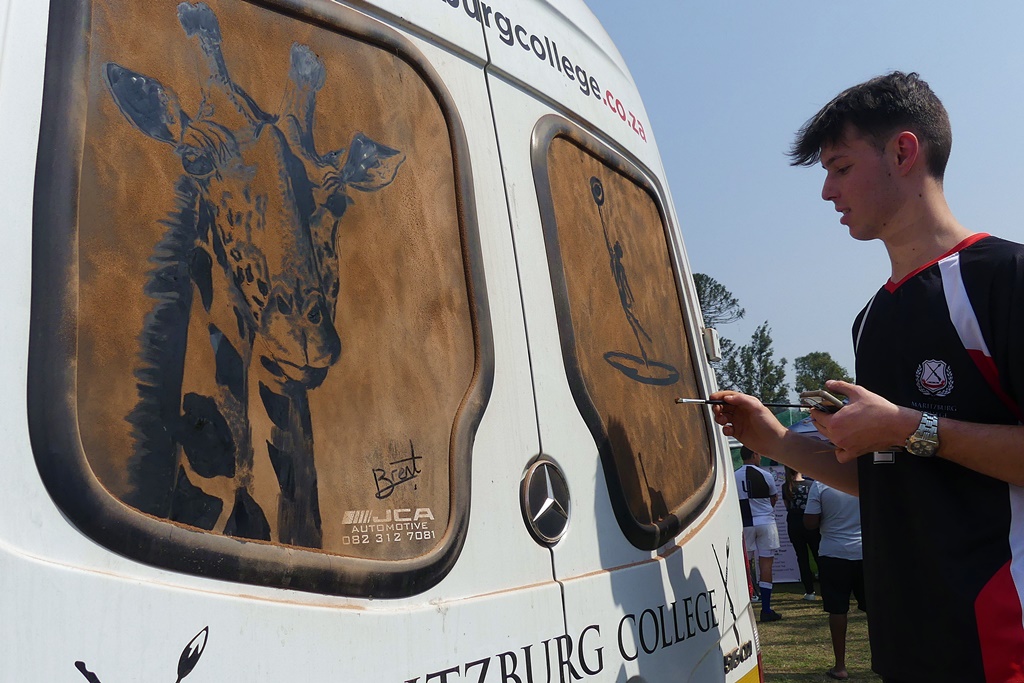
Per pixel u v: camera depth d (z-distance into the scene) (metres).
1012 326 1.50
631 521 1.66
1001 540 1.51
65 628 0.85
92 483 0.89
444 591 1.23
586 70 1.94
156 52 1.04
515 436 1.42
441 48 1.46
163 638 0.91
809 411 1.69
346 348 1.18
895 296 1.69
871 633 1.71
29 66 0.93
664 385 1.96
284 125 1.17
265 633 1.00
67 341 0.90
